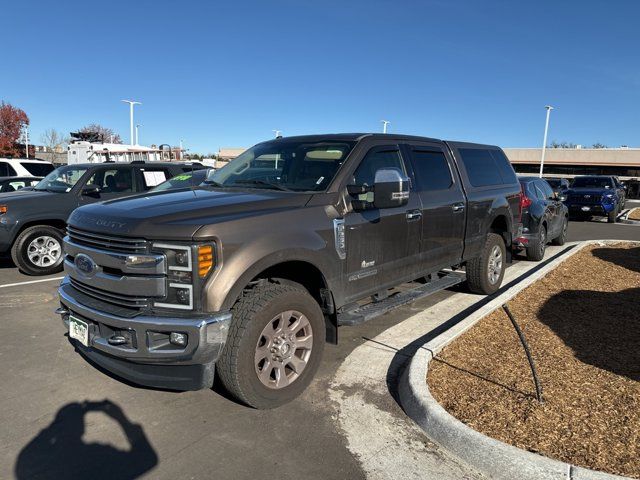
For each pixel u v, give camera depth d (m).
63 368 4.48
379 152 4.84
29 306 6.42
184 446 3.26
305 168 4.55
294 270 4.21
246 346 3.45
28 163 16.83
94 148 21.02
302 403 3.85
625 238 14.30
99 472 2.99
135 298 3.35
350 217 4.27
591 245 11.22
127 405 3.80
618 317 5.59
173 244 3.25
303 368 3.88
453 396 3.74
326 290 4.13
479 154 6.81
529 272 8.52
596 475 2.76
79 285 3.79
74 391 4.03
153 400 3.89
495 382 3.96
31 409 3.74
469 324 5.21
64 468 3.03
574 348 4.65
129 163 9.58
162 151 19.86
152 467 3.04
